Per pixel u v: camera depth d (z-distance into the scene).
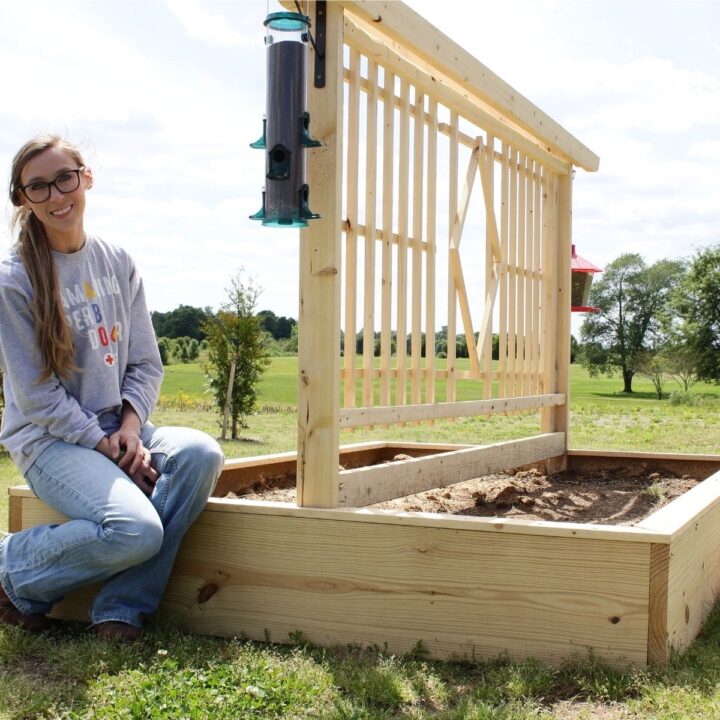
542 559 2.43
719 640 2.69
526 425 12.72
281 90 2.66
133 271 2.95
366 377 3.29
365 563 2.60
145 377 2.90
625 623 2.36
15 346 2.58
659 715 2.00
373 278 3.30
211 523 2.77
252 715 1.94
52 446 2.62
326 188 2.78
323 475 2.75
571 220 5.40
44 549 2.55
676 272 47.84
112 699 2.03
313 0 2.79
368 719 1.94
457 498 4.45
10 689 2.11
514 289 4.72
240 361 11.63
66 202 2.58
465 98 4.07
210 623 2.75
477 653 2.48
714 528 3.12
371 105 3.28
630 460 5.32
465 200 4.18
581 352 49.59
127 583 2.60
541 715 2.00
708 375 41.62
